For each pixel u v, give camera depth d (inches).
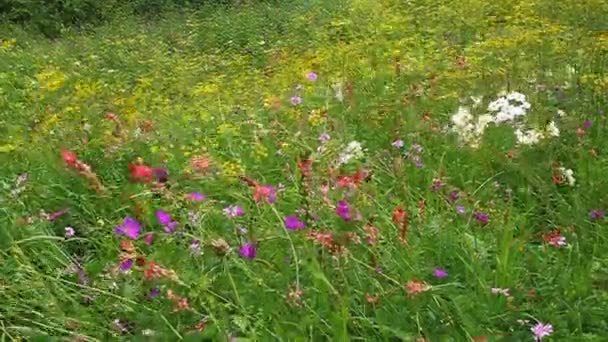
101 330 117.2
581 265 125.3
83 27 500.7
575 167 161.5
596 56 222.1
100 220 145.9
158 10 545.3
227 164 163.2
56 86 256.8
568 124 174.6
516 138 166.1
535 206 148.6
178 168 171.5
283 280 121.3
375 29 346.0
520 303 119.4
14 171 178.9
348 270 119.2
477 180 159.0
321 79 247.9
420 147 167.5
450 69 237.3
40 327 118.0
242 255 120.6
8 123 226.7
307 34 399.2
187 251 124.9
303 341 108.3
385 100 203.0
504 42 264.8
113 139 182.7
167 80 300.7
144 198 148.1
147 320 116.6
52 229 150.3
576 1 331.3
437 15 358.9
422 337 109.6
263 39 402.9
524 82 206.7
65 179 165.0
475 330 109.9
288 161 168.4
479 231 135.8
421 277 120.4
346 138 177.6
